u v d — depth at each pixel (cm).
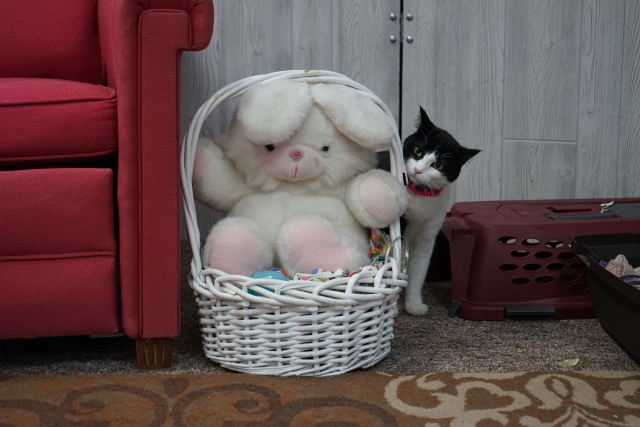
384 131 104
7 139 92
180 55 95
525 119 190
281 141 104
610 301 109
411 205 126
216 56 176
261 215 108
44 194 92
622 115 192
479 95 187
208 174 108
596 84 190
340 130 107
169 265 97
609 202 158
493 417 84
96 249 96
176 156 96
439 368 102
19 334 96
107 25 117
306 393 91
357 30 180
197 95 177
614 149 194
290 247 102
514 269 135
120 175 94
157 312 98
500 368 102
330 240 103
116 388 92
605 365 103
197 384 94
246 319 94
